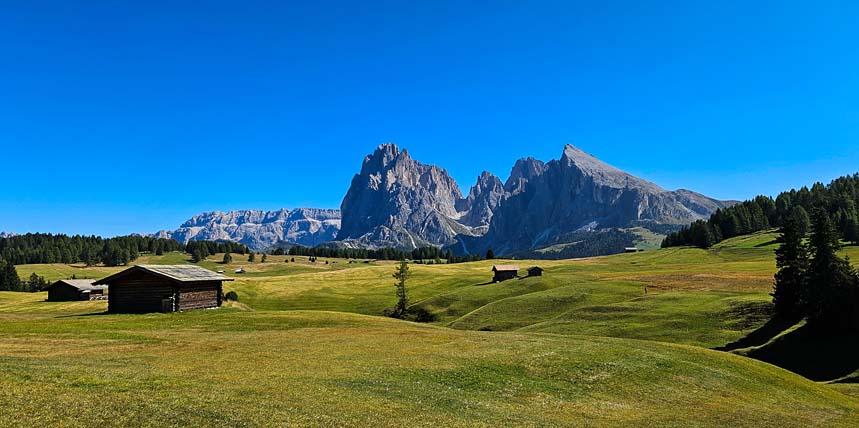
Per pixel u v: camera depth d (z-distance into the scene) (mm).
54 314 72000
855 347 64562
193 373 25453
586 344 40562
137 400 19375
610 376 31828
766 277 123875
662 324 80938
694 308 87562
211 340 39156
